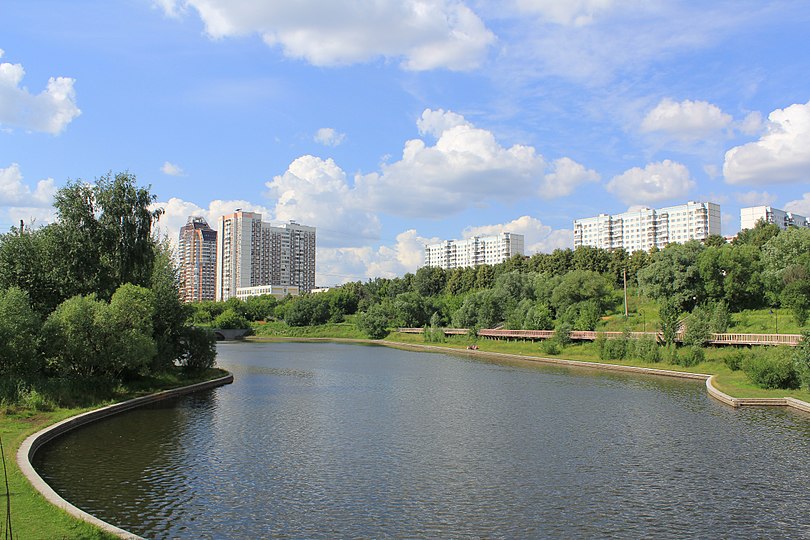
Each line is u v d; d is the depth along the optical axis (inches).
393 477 1251.2
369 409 2078.0
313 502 1091.9
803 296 3531.0
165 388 2362.2
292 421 1843.0
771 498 1120.8
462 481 1224.2
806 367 2213.3
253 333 7859.3
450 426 1775.3
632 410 2037.4
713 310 3828.7
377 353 4963.1
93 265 2442.2
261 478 1234.6
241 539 920.3
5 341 1737.2
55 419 1617.9
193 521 989.8
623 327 4343.0
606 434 1658.5
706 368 3002.0
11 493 939.3
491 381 2893.7
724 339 3233.3
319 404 2185.0
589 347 4057.6
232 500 1096.2
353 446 1519.4
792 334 3120.1
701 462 1365.7
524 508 1067.9
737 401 2094.0
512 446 1521.9
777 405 2100.1
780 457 1403.8
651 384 2719.0
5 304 1787.6
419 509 1060.5
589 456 1423.5
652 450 1475.1
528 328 4852.4
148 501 1082.1
